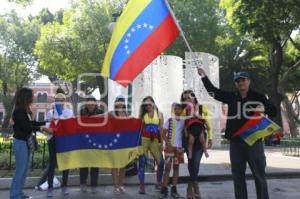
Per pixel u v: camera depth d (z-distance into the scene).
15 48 54.56
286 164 14.14
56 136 8.83
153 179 10.62
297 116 51.34
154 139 9.20
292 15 23.38
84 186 9.38
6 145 15.17
